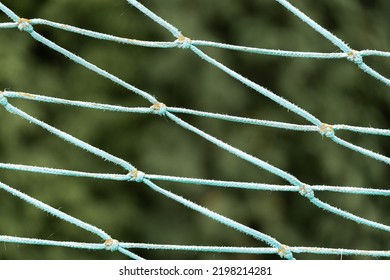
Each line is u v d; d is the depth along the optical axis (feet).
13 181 6.83
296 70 6.97
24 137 6.85
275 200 7.00
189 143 6.97
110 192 6.97
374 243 7.07
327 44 7.01
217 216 5.86
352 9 7.10
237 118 5.87
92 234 6.91
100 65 6.96
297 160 7.03
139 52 6.96
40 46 6.97
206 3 6.94
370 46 7.09
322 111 7.00
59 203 6.86
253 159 5.87
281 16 6.98
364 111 7.06
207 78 6.93
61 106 6.95
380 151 7.09
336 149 7.02
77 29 5.87
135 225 6.97
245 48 5.89
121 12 6.94
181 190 6.95
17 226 6.84
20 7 6.96
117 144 6.97
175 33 5.89
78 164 6.91
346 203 7.03
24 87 6.88
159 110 5.86
